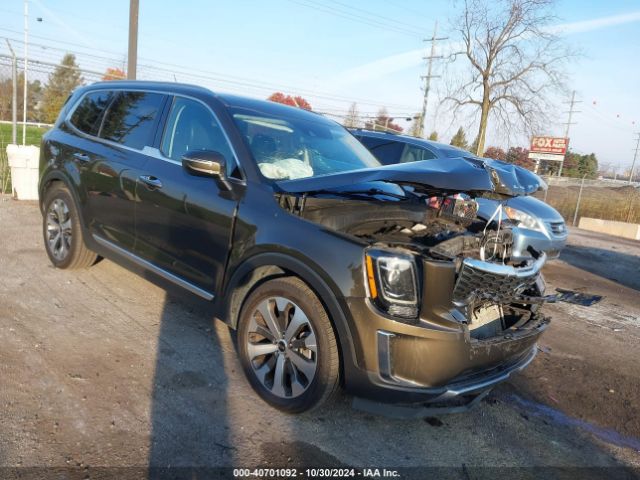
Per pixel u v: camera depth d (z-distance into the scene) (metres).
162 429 2.80
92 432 2.70
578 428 3.43
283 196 3.18
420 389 2.67
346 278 2.71
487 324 3.13
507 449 3.07
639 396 4.01
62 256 5.03
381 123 31.06
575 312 6.28
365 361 2.68
